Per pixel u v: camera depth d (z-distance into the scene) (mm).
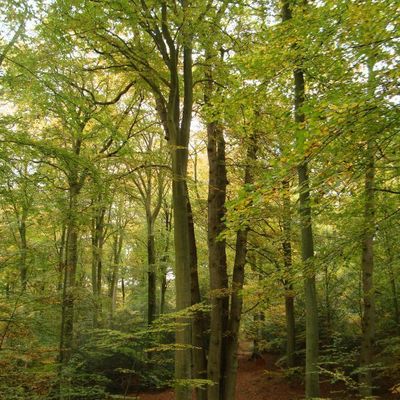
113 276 21672
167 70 9383
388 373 10578
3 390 5520
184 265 7938
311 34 5211
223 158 10516
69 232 8641
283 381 15438
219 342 9461
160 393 13523
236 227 5348
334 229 11164
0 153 6457
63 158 7215
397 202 6133
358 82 5109
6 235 8883
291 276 6254
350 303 15609
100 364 12633
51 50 8031
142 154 9977
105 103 9375
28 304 6273
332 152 4719
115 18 7449
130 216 23141
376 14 4418
